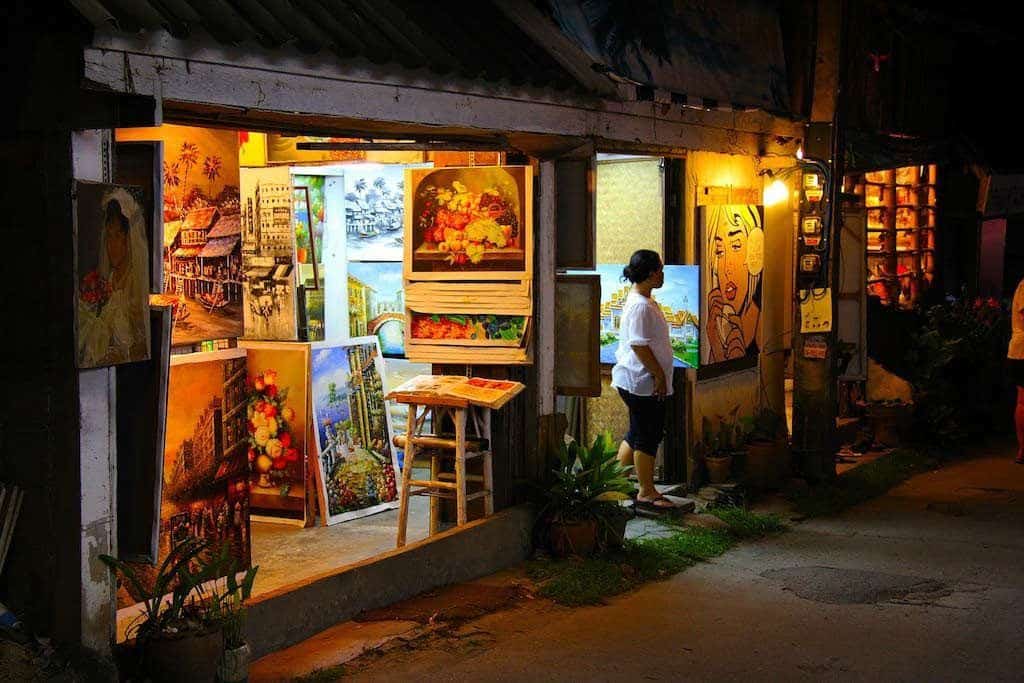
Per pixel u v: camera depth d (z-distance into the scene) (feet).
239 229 22.89
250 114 18.16
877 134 40.45
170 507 20.75
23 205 15.70
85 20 14.65
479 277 24.76
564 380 25.70
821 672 18.85
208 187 21.99
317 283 26.37
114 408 16.21
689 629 21.01
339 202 27.63
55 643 15.83
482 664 18.90
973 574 24.97
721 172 33.04
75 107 15.17
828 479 34.06
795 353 34.09
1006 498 33.32
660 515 28.55
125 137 20.17
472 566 23.43
